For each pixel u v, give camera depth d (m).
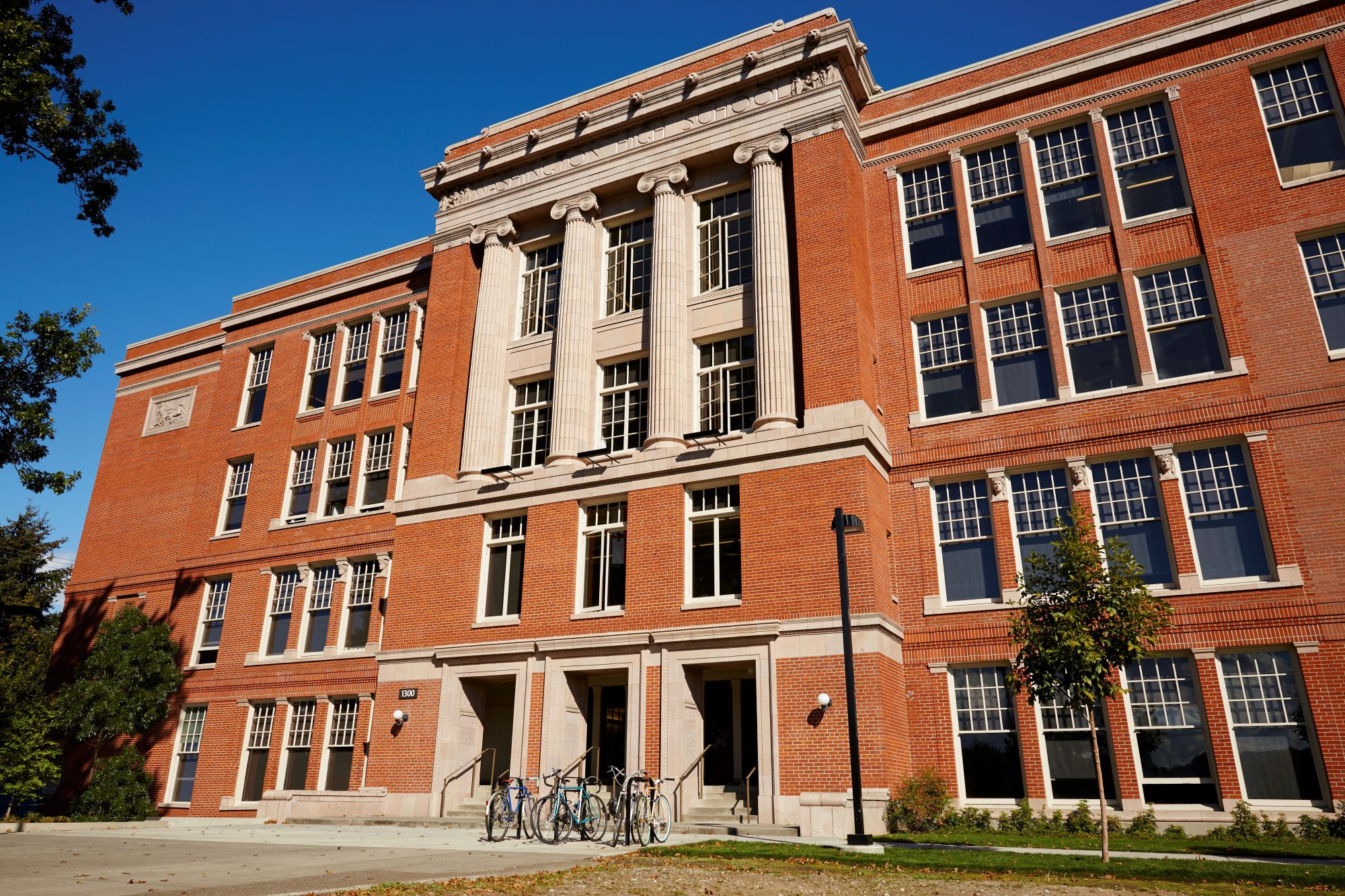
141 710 32.31
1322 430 19.84
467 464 27.69
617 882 11.67
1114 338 22.83
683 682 22.00
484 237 30.20
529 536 25.75
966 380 24.23
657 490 24.16
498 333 29.05
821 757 20.06
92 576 38.91
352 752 28.98
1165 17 23.97
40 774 29.94
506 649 24.48
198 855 14.75
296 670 30.95
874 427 22.92
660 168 27.41
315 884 10.91
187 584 35.22
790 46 25.91
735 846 16.06
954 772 21.12
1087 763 20.17
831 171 24.77
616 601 24.16
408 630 26.80
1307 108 22.09
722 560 23.16
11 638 47.81
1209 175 22.61
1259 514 20.11
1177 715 19.62
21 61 18.73
